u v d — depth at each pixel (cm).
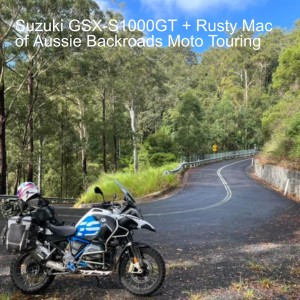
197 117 6359
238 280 655
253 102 9969
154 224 1270
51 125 4488
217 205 1756
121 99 5869
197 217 1419
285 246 930
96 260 564
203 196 2144
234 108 9362
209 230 1155
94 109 6116
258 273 697
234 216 1432
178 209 1652
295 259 798
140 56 5478
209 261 784
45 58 3369
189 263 766
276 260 793
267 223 1278
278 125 4078
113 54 4978
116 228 554
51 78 3612
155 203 1906
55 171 5784
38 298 574
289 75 4216
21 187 588
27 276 593
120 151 6962
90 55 3419
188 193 2328
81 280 645
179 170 3756
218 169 4575
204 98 9881
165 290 604
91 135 5947
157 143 6062
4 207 593
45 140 5150
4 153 2862
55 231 575
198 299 566
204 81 11744
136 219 560
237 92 10400
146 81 5903
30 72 3338
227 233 1107
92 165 6406
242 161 6309
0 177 2834
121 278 578
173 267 734
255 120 8850
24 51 3184
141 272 562
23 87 3766
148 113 7700
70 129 5066
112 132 5831
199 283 638
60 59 3428
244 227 1205
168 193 2372
